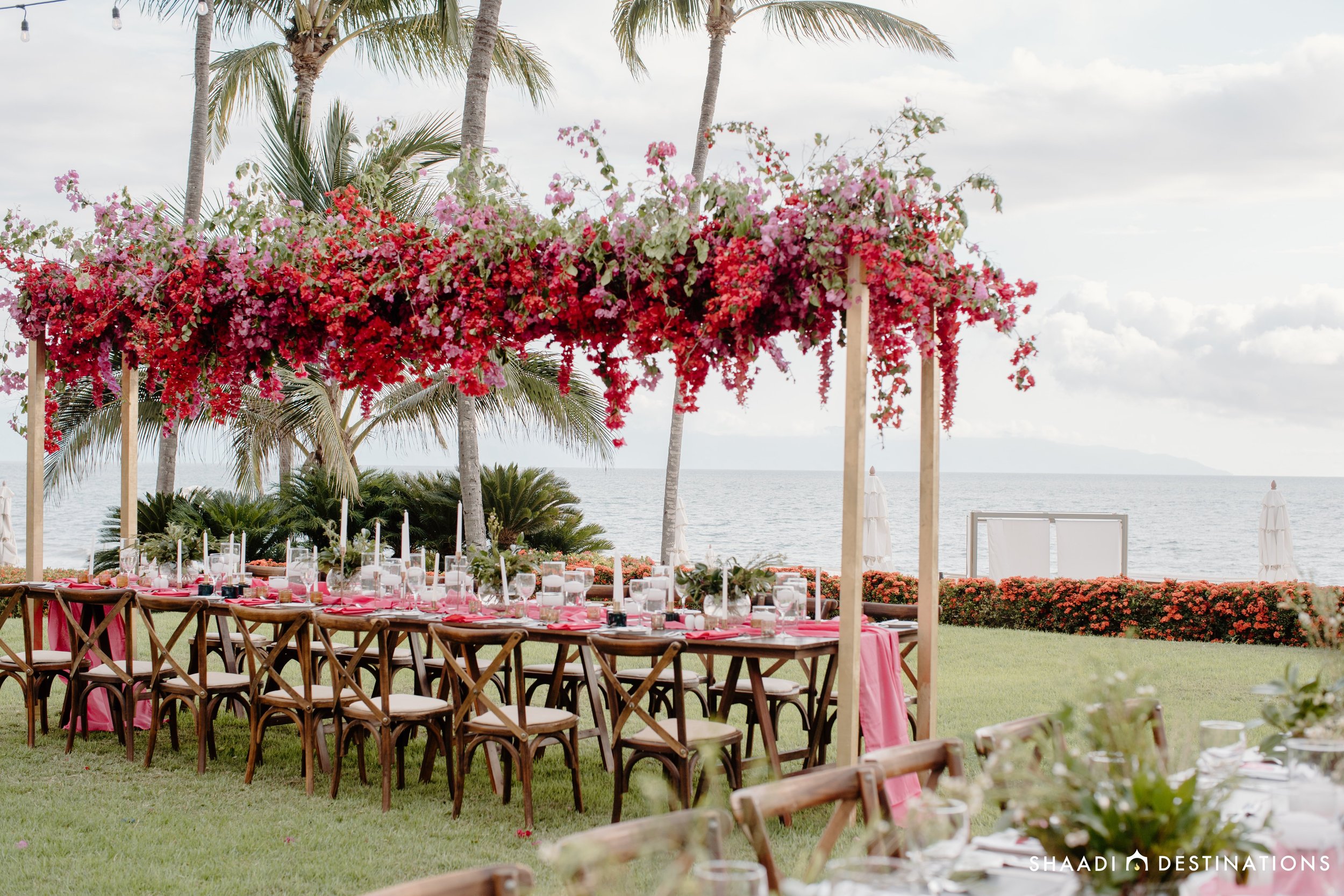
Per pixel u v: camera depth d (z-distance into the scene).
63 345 6.99
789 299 4.72
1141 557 32.25
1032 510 62.94
